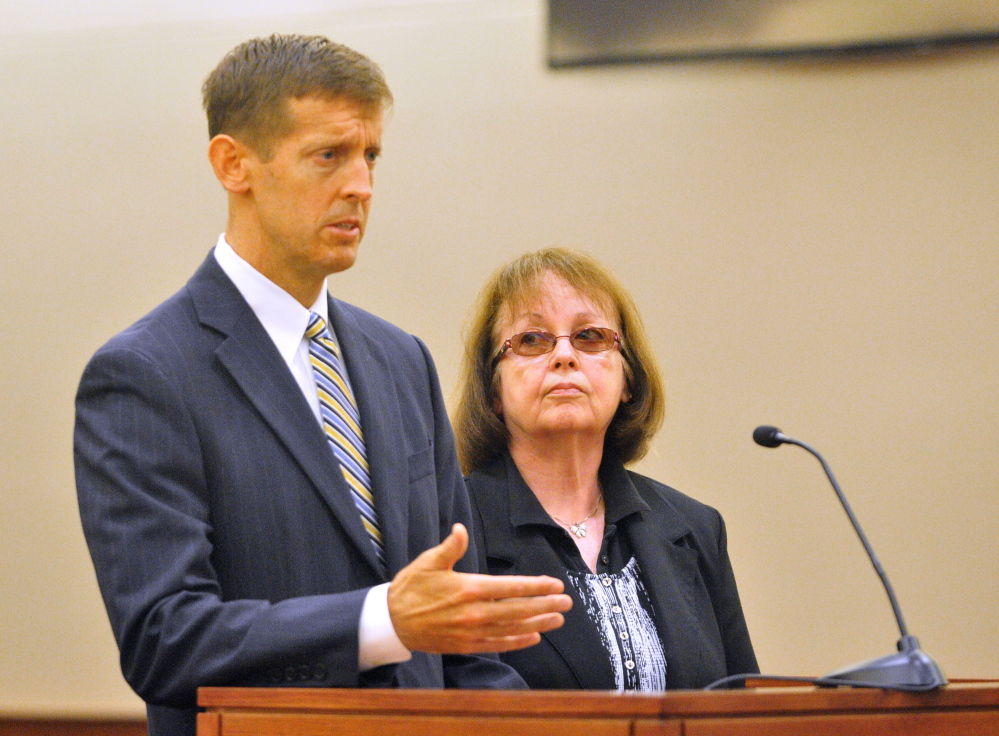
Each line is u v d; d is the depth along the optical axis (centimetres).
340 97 385
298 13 1047
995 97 959
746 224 988
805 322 977
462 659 418
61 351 1042
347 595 328
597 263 555
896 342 963
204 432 370
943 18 956
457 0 1034
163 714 377
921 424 954
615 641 477
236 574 365
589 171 1006
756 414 975
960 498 942
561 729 263
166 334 383
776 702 276
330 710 284
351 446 399
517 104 1019
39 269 1051
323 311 423
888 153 973
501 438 543
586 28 1007
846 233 977
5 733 1001
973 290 957
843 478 959
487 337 550
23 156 1059
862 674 315
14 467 1034
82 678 1005
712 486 974
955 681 389
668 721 261
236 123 392
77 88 1059
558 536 509
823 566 952
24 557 1023
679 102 999
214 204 1039
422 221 1023
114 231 1047
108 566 346
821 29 972
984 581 931
